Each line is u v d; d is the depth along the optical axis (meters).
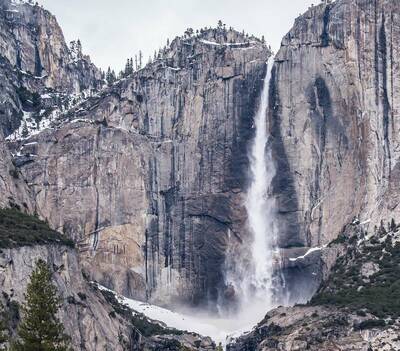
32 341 194.62
